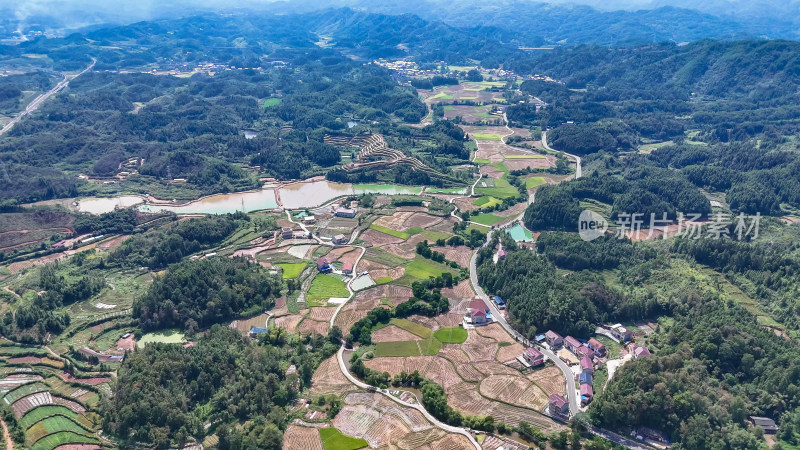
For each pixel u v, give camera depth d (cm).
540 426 15525
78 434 14975
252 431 15025
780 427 15200
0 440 14362
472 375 17762
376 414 15925
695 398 15238
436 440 14912
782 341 18275
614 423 15475
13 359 18112
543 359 18388
